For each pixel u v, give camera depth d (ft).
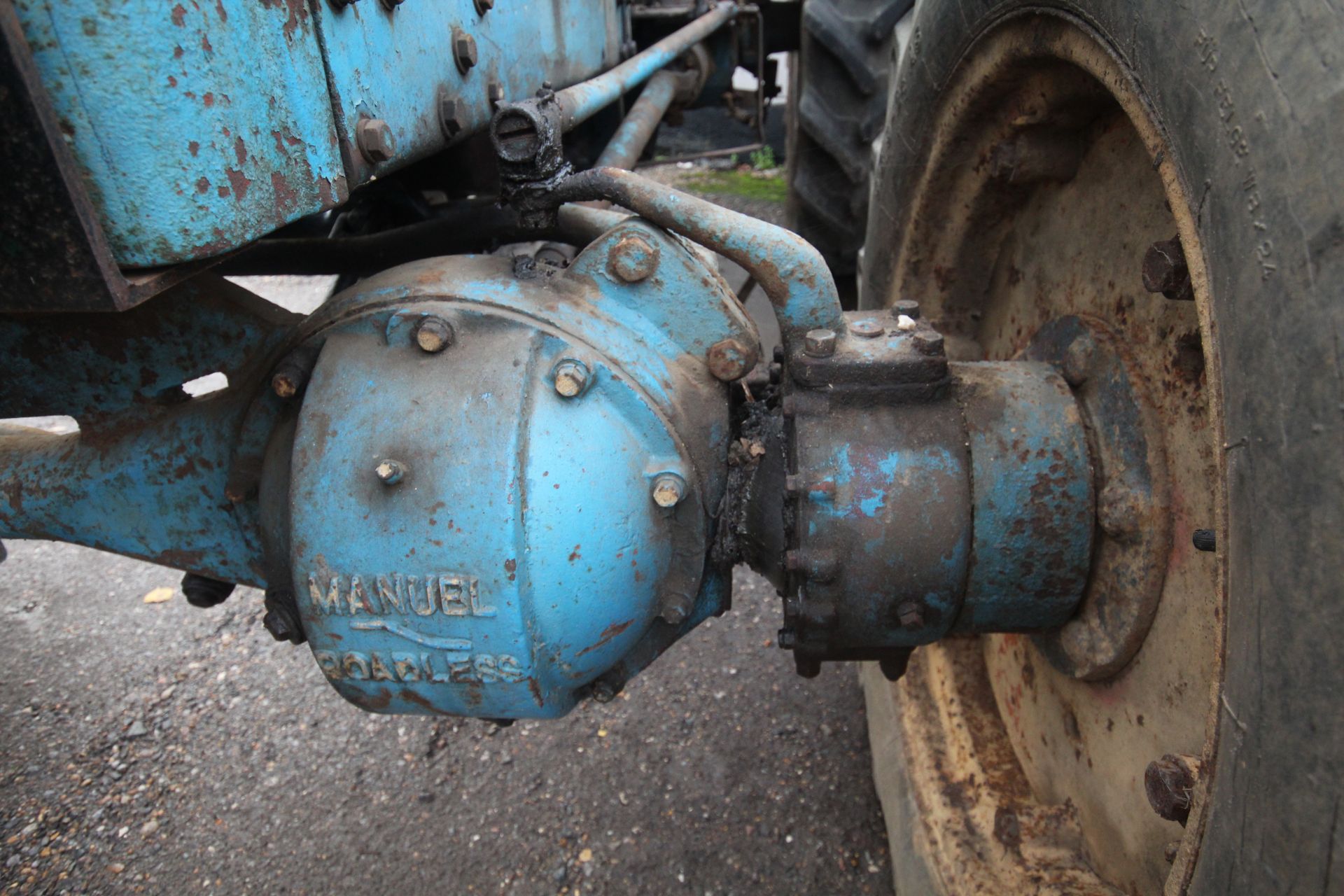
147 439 4.22
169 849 6.48
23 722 7.59
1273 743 2.19
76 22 2.31
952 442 3.88
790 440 3.98
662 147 20.90
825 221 11.08
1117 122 3.98
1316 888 2.08
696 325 3.98
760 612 8.55
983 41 4.13
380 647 3.65
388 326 3.72
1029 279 4.97
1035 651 5.18
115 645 8.41
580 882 6.11
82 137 2.39
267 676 8.00
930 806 5.51
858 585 3.89
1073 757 4.69
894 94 5.46
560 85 6.29
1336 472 1.99
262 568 4.36
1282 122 2.15
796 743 7.09
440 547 3.46
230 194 2.71
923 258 5.59
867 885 6.04
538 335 3.69
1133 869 4.08
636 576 3.82
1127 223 3.92
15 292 2.54
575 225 4.81
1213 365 2.44
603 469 3.66
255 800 6.83
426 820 6.60
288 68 2.98
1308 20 2.11
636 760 7.00
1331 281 2.01
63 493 4.29
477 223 5.54
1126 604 3.73
